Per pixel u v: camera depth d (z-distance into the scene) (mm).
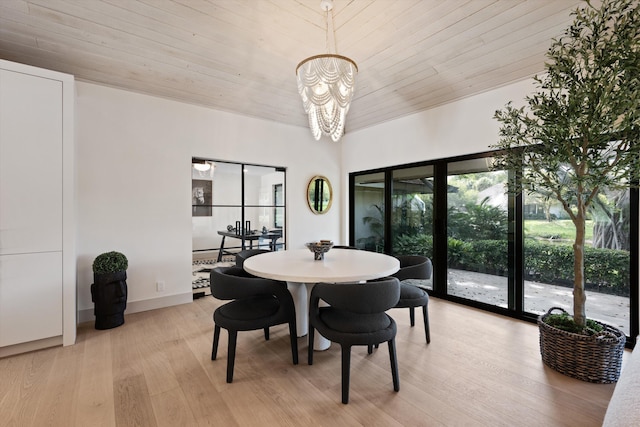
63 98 2395
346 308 1753
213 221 3879
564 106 1897
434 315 3154
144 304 3258
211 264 3869
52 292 2363
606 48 1684
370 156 4598
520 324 2900
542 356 2170
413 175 4078
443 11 2244
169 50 2660
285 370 2070
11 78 2191
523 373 2020
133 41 2512
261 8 2213
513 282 3119
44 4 2088
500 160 2621
